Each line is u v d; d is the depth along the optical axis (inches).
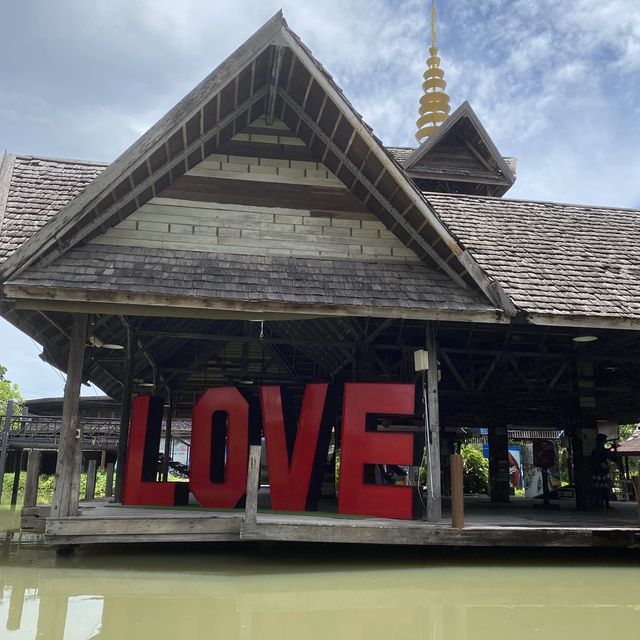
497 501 534.3
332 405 326.0
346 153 317.4
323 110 309.0
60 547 280.4
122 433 374.3
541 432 930.7
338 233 326.6
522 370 494.0
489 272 322.3
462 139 586.6
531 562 273.7
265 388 334.0
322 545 306.2
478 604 197.8
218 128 312.3
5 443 747.4
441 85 908.6
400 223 317.1
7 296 264.2
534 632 168.2
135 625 171.3
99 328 373.1
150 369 498.9
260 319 286.4
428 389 301.4
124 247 302.7
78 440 278.2
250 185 326.3
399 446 298.4
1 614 182.5
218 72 283.3
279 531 260.5
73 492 273.4
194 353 518.6
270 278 298.0
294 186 330.3
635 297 316.5
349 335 404.2
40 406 1059.9
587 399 425.1
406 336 402.9
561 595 211.6
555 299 304.8
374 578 234.8
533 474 784.9
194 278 288.4
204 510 304.8
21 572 245.3
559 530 270.8
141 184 302.4
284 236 321.4
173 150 305.3
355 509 301.3
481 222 393.1
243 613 184.2
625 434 1053.2
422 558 279.0
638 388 435.5
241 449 321.7
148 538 266.1
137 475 328.5
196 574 240.7
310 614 183.8
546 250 360.8
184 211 315.9
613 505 501.7
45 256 279.7
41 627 169.3
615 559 283.6
